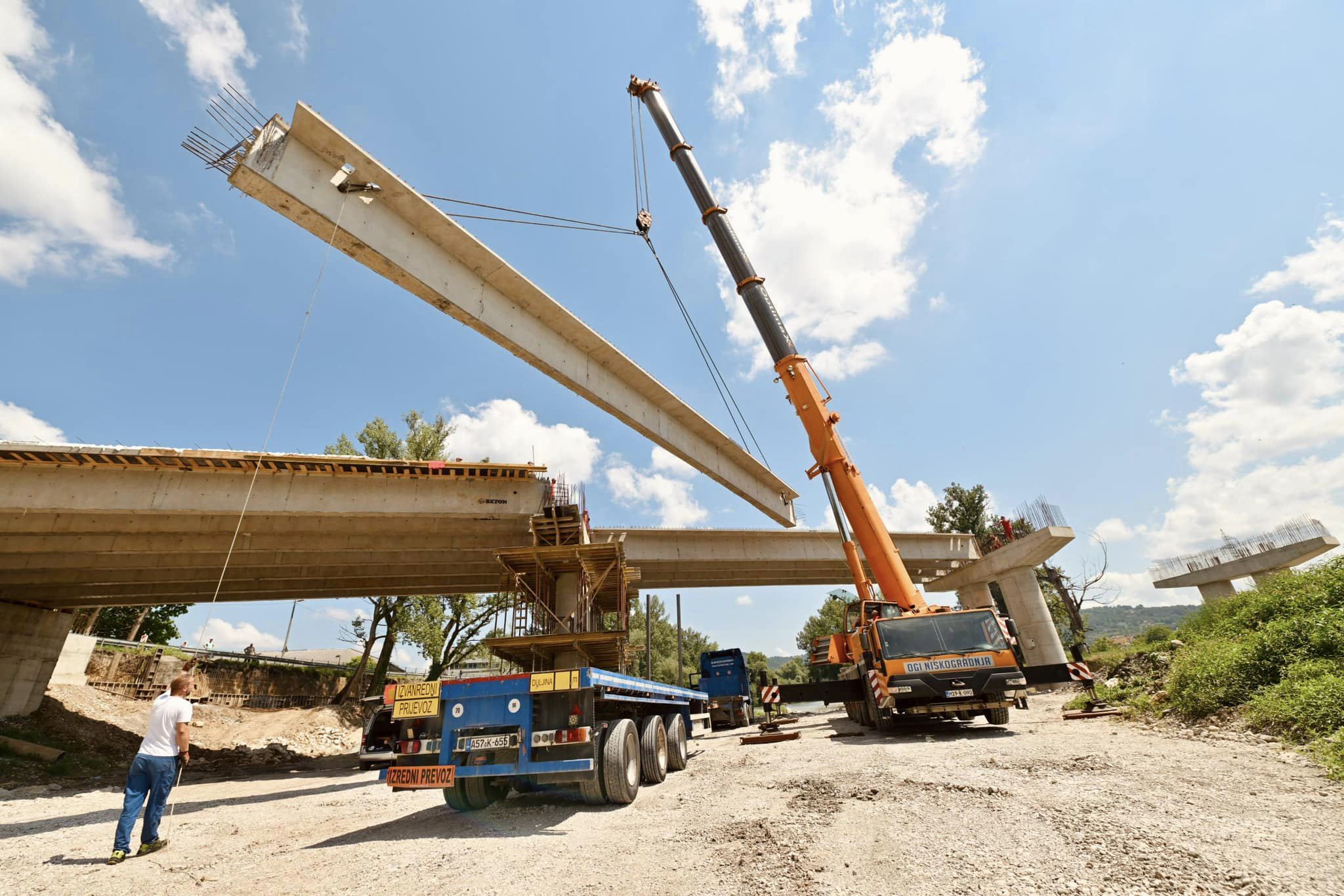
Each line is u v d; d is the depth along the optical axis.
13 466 13.57
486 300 14.15
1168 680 12.37
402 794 11.16
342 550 19.11
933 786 7.09
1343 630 10.08
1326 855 4.02
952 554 36.16
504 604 13.38
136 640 37.53
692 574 31.30
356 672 33.84
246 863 6.20
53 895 5.52
